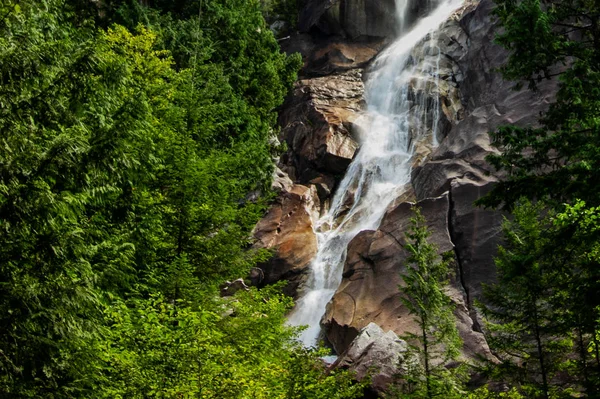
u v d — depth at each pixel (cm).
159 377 998
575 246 1313
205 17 3834
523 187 1288
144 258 1438
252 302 1489
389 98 4562
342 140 4256
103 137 1055
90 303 968
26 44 981
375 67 4956
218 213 1592
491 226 2775
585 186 1205
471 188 2941
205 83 2784
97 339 1059
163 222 1543
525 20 1373
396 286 2770
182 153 1620
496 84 3509
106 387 1017
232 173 1895
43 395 909
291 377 1159
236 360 1155
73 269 966
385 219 3102
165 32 3431
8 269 910
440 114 4144
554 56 1387
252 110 3784
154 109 1888
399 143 4206
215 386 976
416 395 1725
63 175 979
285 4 5806
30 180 944
